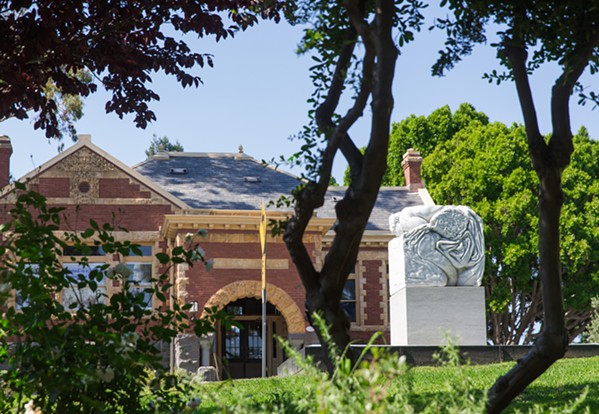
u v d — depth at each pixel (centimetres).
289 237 667
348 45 725
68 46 1324
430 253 2194
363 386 395
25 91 1357
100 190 3575
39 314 639
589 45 729
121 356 632
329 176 657
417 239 2206
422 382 1477
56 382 626
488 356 2012
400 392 444
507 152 4425
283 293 3416
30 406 588
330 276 658
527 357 719
